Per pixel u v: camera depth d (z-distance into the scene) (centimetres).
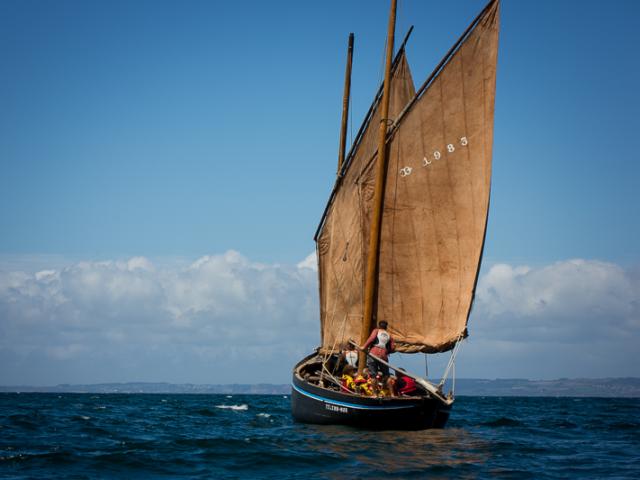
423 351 2625
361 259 2797
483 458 1989
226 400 10288
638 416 4869
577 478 1695
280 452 2027
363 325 2694
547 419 4206
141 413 4672
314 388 2620
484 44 2533
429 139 2633
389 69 2694
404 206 2672
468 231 2559
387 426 2388
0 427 2958
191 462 1900
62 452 2023
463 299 2552
